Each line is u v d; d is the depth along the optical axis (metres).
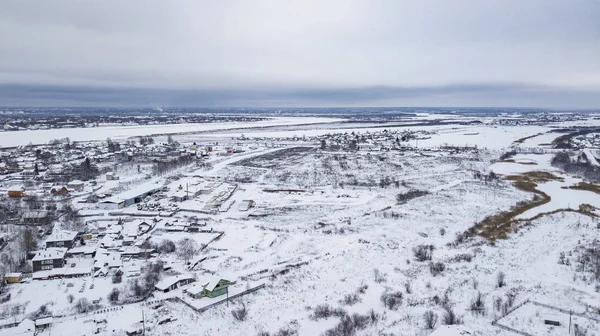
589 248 100.75
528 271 89.25
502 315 71.06
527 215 129.12
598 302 75.00
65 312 71.31
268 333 66.06
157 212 131.38
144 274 85.88
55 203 137.62
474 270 89.31
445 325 62.44
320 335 65.75
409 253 98.94
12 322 67.62
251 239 108.81
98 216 128.12
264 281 83.69
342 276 86.75
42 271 86.50
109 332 65.38
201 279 83.31
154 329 66.75
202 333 66.19
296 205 142.12
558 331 66.19
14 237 103.25
